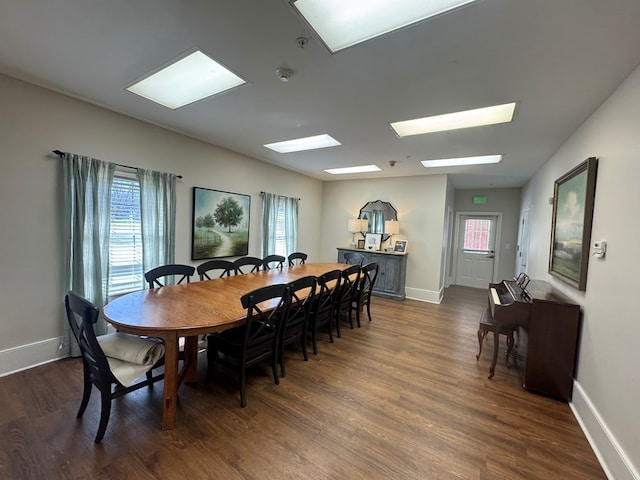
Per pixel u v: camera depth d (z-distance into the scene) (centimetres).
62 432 176
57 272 263
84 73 221
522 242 558
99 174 284
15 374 239
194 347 232
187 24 160
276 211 528
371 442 179
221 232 426
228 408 206
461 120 286
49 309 259
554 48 164
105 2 145
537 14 138
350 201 638
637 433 146
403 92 227
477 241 697
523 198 595
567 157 302
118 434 176
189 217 381
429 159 432
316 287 301
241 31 163
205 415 197
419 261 556
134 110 291
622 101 187
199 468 154
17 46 186
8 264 237
